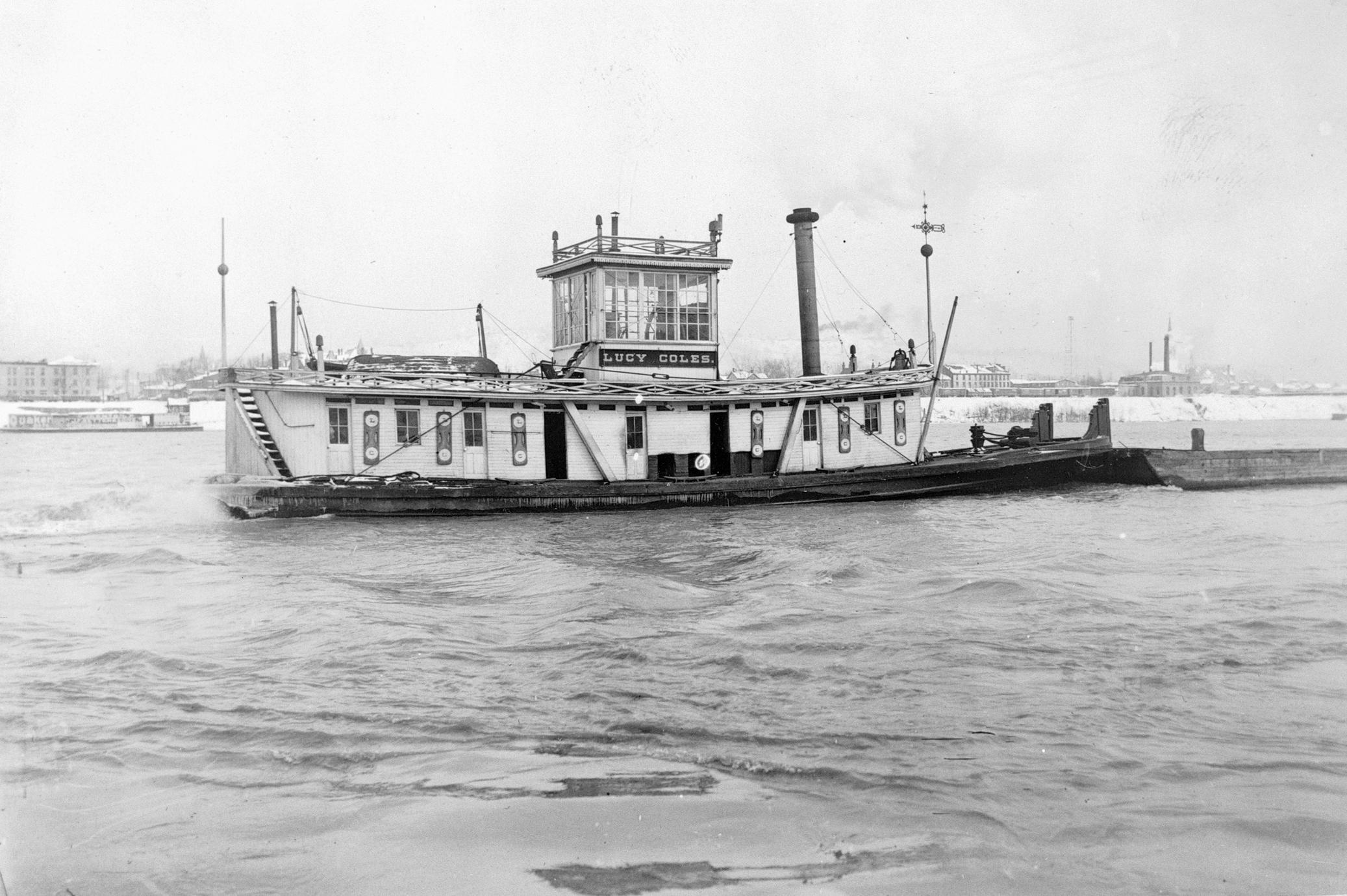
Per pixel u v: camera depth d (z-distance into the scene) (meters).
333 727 11.06
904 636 14.90
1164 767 9.77
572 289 32.97
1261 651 14.05
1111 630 15.25
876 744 10.41
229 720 11.31
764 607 17.08
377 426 28.69
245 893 7.43
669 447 31.83
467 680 12.80
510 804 9.00
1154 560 22.03
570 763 9.96
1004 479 35.12
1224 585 18.86
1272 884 7.56
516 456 30.08
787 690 12.35
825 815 8.77
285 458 28.12
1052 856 8.02
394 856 7.99
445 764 9.96
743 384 32.03
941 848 8.16
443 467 29.33
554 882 7.60
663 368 32.19
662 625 15.80
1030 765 9.85
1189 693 12.12
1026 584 18.53
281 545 24.66
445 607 17.47
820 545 24.50
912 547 24.11
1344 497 34.22
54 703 11.98
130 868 7.73
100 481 52.44
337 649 14.39
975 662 13.51
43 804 9.01
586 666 13.41
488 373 31.12
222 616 16.73
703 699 11.98
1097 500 34.12
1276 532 25.92
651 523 28.53
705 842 8.27
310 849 8.12
